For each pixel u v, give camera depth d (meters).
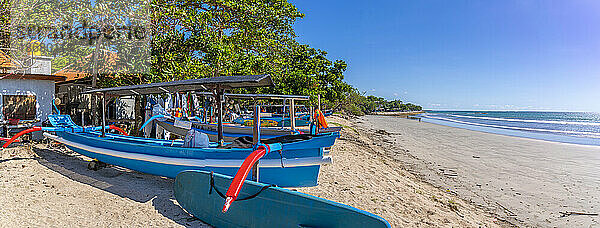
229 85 7.41
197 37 15.47
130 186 6.61
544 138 27.33
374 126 39.78
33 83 11.65
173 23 15.42
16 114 11.28
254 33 20.95
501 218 7.50
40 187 6.18
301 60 32.94
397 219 6.29
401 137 25.31
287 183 6.57
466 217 7.16
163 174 6.91
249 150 6.08
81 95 15.37
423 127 39.59
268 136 10.70
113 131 12.30
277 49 25.55
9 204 5.16
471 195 9.20
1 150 9.03
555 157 16.38
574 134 32.69
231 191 4.39
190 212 5.45
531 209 8.20
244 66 18.92
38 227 4.52
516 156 16.41
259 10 20.39
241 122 15.79
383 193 7.92
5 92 11.09
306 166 6.35
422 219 6.54
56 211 5.12
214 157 6.27
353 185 8.15
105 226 4.75
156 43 13.94
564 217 7.71
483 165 13.75
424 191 9.01
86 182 6.73
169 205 5.75
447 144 21.09
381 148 17.73
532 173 12.32
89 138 7.96
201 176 5.32
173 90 8.55
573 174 12.29
